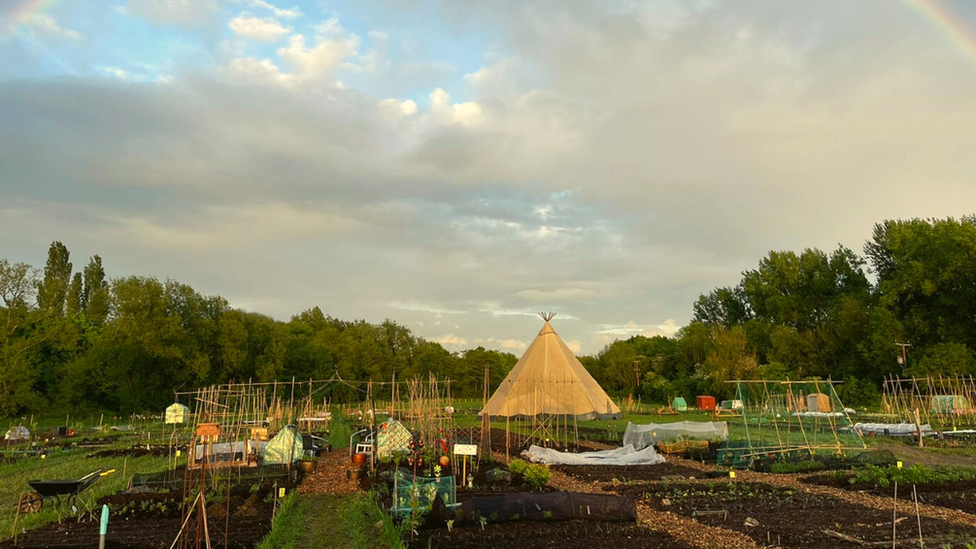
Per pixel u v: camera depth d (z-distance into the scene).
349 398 72.19
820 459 19.94
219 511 13.13
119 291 58.81
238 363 64.69
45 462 23.92
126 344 57.78
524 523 12.01
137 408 58.78
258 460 21.14
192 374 63.62
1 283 52.97
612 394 81.81
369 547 10.94
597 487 16.28
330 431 36.47
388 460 20.33
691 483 16.33
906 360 56.44
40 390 59.41
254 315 73.94
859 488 15.29
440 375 82.12
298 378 71.38
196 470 18.41
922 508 13.02
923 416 36.28
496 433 31.84
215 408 20.73
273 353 68.44
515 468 17.50
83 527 12.03
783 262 75.31
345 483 17.66
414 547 10.65
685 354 77.06
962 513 12.53
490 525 11.94
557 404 27.80
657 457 21.31
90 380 58.41
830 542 10.41
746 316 89.62
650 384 75.62
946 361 51.81
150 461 23.20
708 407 59.94
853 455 20.59
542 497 12.35
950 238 55.56
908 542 10.34
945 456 22.97
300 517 13.06
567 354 29.59
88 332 68.12
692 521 12.11
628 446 22.78
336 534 12.02
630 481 16.97
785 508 13.14
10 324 52.66
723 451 21.34
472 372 84.31
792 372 64.44
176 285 64.38
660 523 12.03
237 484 16.89
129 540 10.92
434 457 20.16
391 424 21.41
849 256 73.19
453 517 11.95
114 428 42.97
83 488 13.83
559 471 19.34
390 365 83.56
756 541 10.60
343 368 75.88
